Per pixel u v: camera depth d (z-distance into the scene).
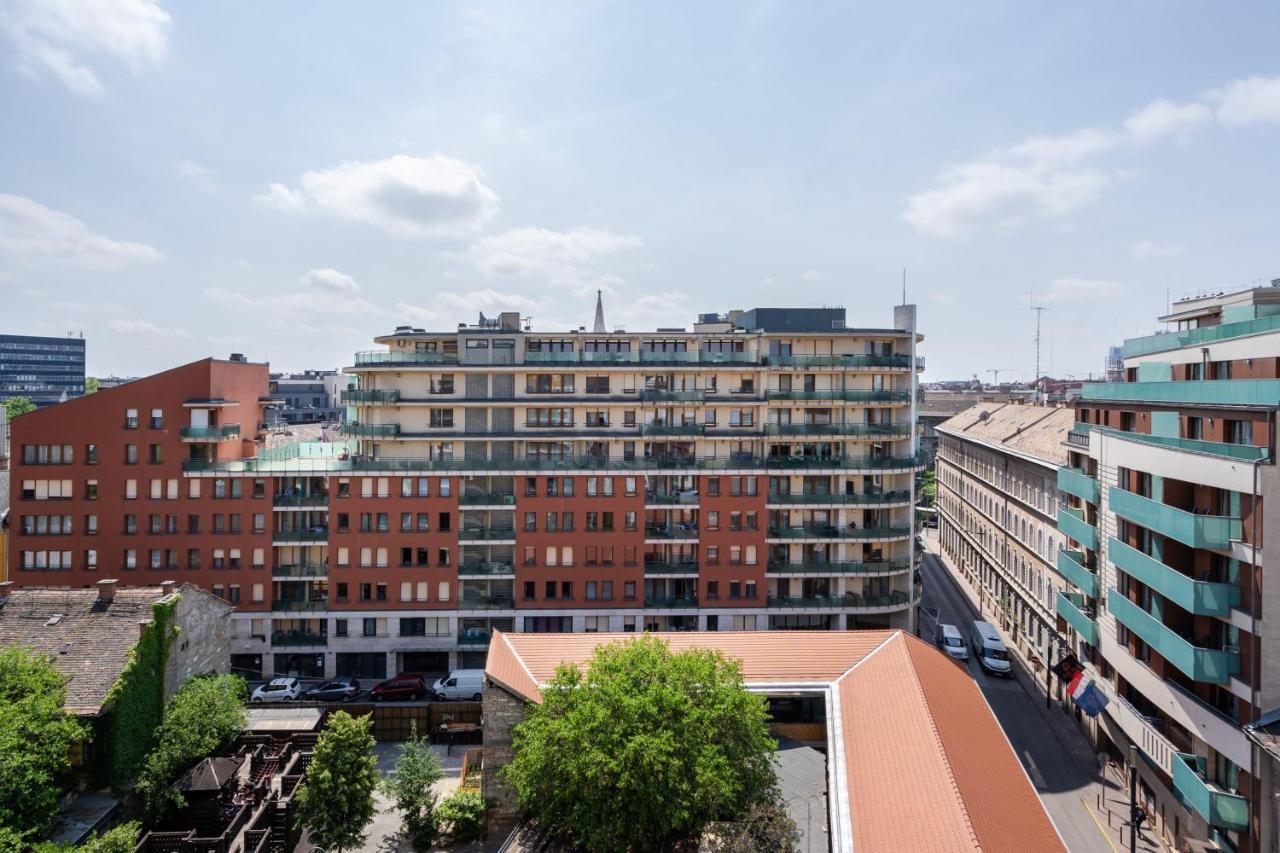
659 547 63.00
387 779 39.19
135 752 37.34
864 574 62.75
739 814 29.11
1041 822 26.77
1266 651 28.89
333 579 60.31
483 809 36.25
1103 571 43.47
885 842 24.19
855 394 63.38
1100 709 43.00
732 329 68.06
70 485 59.03
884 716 31.38
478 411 62.16
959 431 89.75
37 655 36.50
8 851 26.88
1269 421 28.91
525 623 61.19
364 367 60.41
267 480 59.84
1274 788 28.30
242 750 42.38
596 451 62.50
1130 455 39.25
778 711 38.94
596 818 28.61
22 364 188.75
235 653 59.97
